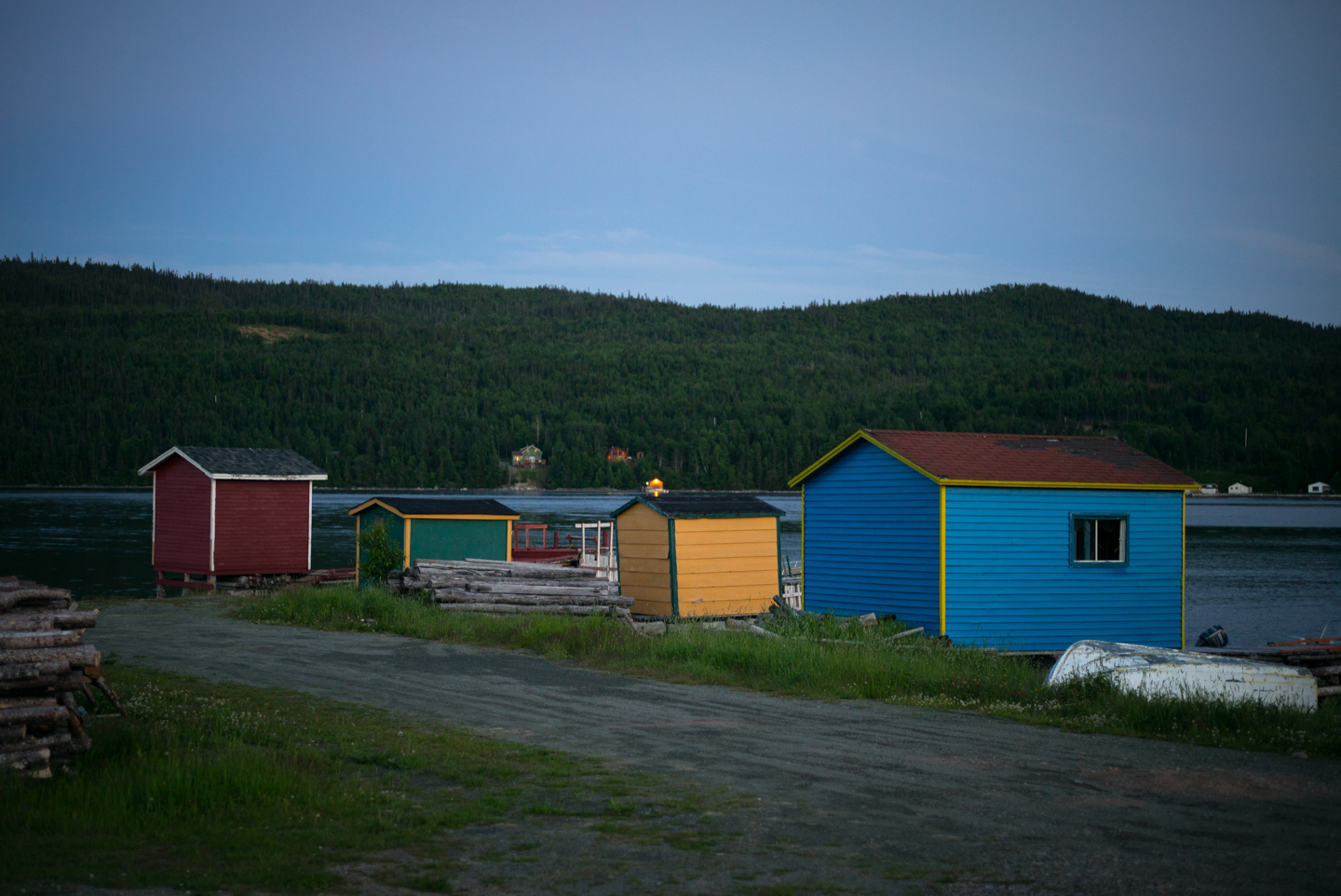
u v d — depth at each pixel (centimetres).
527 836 701
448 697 1291
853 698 1323
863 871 630
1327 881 613
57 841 674
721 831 714
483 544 3020
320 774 868
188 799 761
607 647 1706
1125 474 2258
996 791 830
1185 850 673
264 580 3278
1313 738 1059
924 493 2116
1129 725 1127
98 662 913
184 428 19162
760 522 2639
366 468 18762
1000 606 2100
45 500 12281
